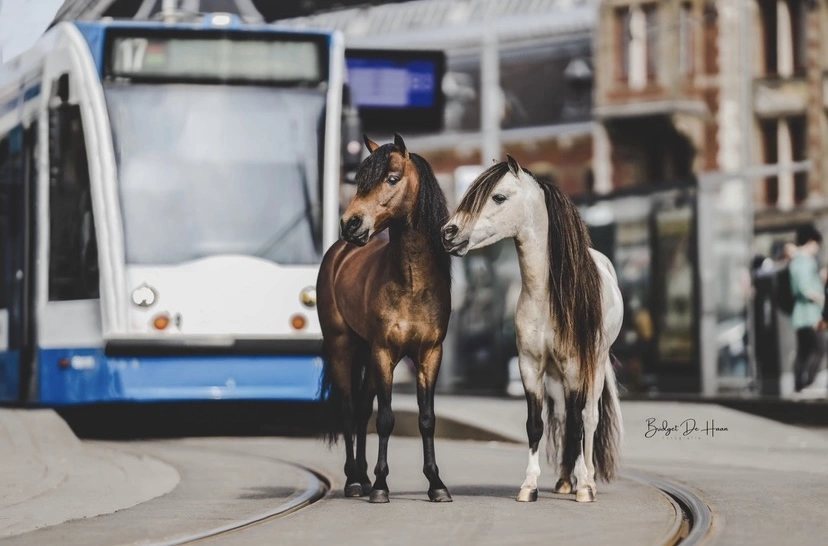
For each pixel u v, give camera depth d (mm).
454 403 23562
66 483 13961
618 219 27734
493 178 11766
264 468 15578
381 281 12070
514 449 18484
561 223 11836
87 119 18453
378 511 11508
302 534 10234
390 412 12078
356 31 57656
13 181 20297
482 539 9867
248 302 18406
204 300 18328
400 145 11828
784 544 9539
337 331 12922
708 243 26172
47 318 19078
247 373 18406
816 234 22719
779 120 47531
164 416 24047
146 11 19328
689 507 11516
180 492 13195
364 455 12992
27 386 19672
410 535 10109
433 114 21109
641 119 50750
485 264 31188
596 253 12664
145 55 18625
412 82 21047
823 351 22406
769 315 26859
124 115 18484
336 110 18906
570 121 52938
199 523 10898
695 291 26250
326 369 13094
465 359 31516
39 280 19250
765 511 11281
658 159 50812
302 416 22562
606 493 12680
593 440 12195
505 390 30422
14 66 20172
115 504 12352
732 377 26172
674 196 26641
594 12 52094
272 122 18750
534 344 11891
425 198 11891
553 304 11781
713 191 26234
